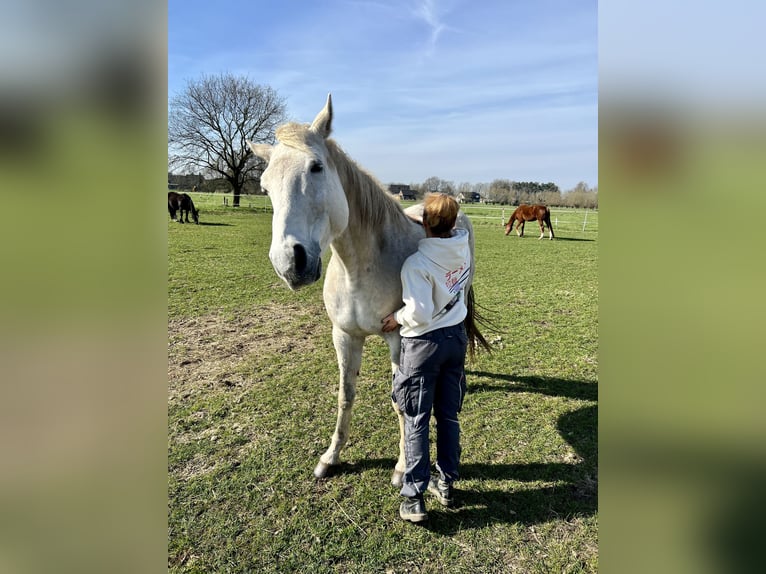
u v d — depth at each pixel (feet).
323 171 6.04
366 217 7.21
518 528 7.20
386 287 7.54
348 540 7.01
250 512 7.61
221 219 66.44
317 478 8.46
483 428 10.08
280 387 12.17
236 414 10.75
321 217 5.97
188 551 6.82
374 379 12.78
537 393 11.71
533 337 16.14
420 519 7.14
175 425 10.25
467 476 8.46
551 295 22.95
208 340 15.84
